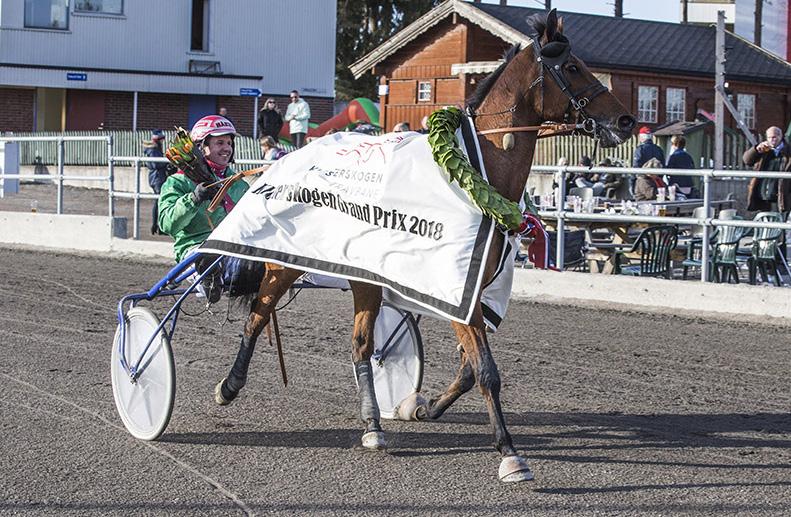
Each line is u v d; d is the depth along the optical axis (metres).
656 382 7.46
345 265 5.36
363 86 48.41
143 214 19.38
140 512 4.69
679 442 5.90
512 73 5.41
